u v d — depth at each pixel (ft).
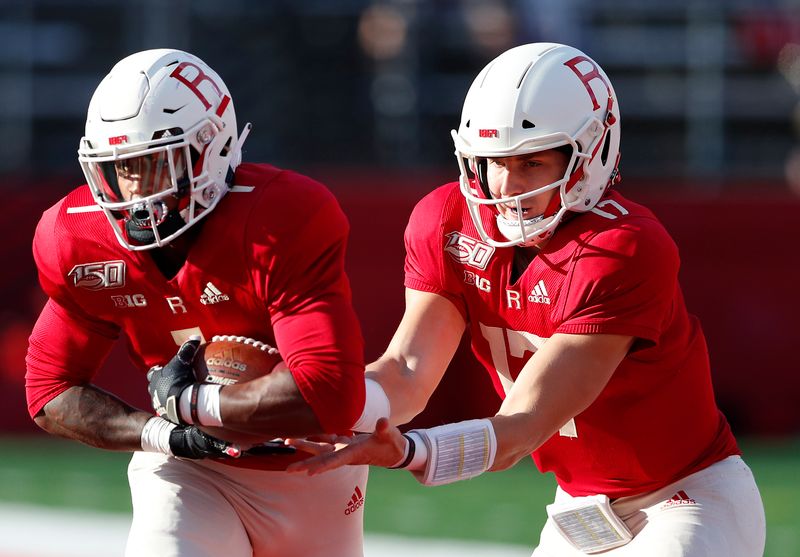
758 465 81.66
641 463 35.01
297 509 35.86
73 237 33.65
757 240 90.27
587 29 103.76
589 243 33.19
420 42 103.40
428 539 63.21
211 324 33.76
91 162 32.32
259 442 32.81
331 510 36.32
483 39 102.63
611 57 103.96
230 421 31.91
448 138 102.83
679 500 34.91
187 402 32.14
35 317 95.04
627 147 104.01
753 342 90.27
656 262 32.78
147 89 32.27
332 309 32.32
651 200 90.99
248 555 35.83
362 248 90.22
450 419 86.38
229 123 33.42
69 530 66.23
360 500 37.22
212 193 32.73
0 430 93.76
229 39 105.09
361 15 104.73
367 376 35.55
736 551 34.40
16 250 95.96
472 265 35.12
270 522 35.70
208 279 32.83
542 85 33.55
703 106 102.73
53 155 106.11
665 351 33.94
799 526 65.87
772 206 90.07
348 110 104.22
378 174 97.86
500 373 36.47
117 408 34.40
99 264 33.58
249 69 105.09
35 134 106.42
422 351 36.17
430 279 36.47
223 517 34.88
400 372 35.88
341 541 36.88
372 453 29.76
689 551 33.60
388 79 102.94
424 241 36.37
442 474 30.83
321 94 104.68
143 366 36.40
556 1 103.19
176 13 103.71
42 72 106.73
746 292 90.43
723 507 34.60
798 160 102.94
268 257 32.27
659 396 34.40
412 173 98.37
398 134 102.83
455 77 103.14
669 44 103.55
